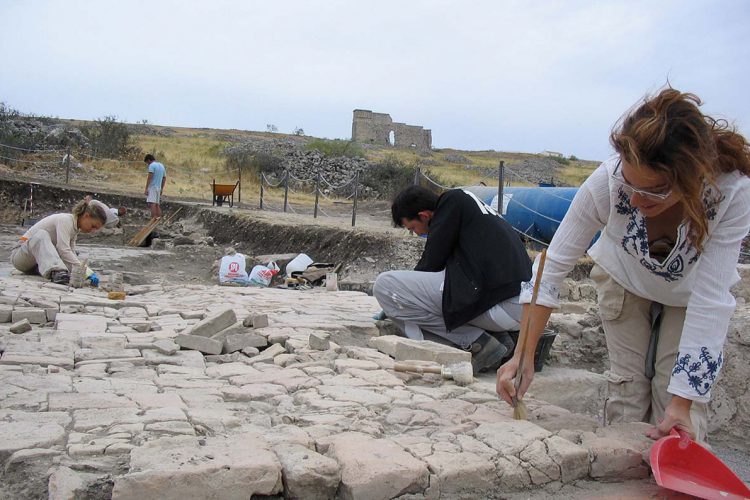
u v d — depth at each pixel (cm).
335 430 301
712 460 277
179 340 467
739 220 268
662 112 247
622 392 352
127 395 338
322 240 1434
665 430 288
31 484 235
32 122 3316
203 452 250
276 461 248
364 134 6341
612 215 301
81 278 769
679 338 328
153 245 1645
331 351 468
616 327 351
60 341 461
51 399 318
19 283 721
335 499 252
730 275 271
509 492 272
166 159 3259
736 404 493
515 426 311
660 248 303
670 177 243
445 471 262
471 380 403
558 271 312
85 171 2686
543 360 492
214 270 1252
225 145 4144
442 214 471
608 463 290
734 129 263
